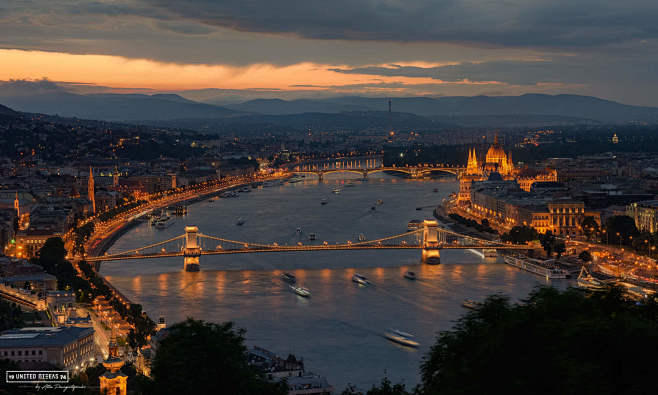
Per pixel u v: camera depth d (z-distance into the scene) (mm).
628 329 166375
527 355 171625
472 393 171875
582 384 157500
